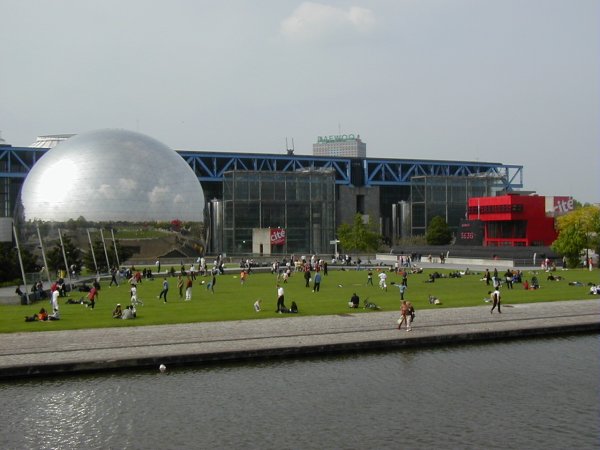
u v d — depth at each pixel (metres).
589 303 48.25
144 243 119.25
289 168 178.75
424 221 161.00
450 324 38.34
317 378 28.88
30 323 39.09
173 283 70.00
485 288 60.94
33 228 119.75
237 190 143.88
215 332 35.94
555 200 145.00
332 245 151.00
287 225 147.50
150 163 123.75
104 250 89.81
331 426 23.61
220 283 68.81
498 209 123.00
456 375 29.50
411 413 24.86
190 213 124.56
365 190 177.50
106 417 24.41
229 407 25.38
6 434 23.08
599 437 22.75
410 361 31.70
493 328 36.94
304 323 38.91
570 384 28.27
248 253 143.00
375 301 50.00
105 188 119.38
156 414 24.70
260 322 39.38
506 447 21.94
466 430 23.33
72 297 55.41
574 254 91.31
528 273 79.06
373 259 122.50
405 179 187.38
